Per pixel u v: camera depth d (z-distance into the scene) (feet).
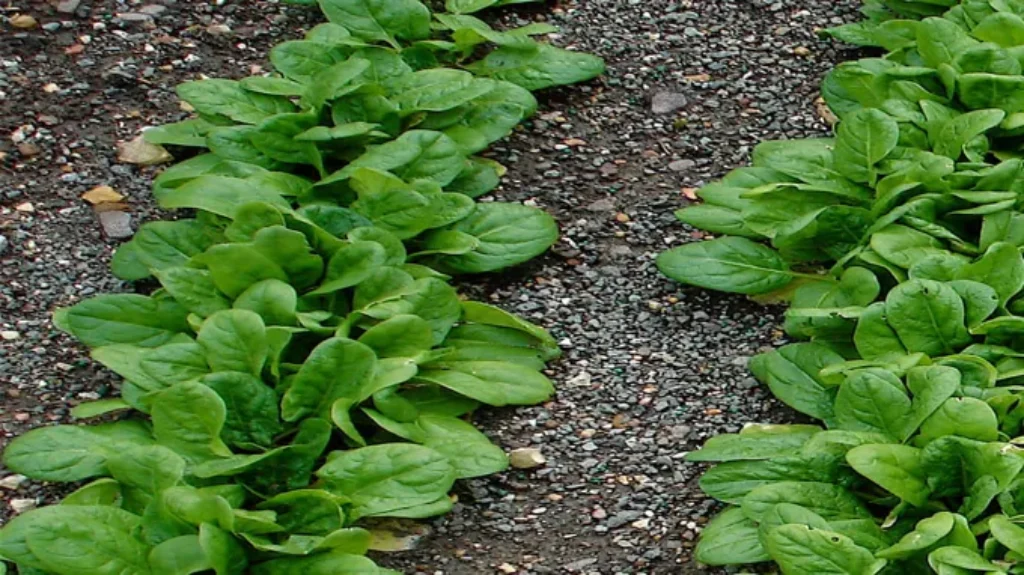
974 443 11.60
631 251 16.51
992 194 14.79
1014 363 13.17
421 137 16.26
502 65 18.66
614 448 13.84
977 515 11.50
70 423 13.67
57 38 19.01
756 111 18.61
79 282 15.51
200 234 15.15
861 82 17.20
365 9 18.47
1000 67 16.65
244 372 12.86
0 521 12.60
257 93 16.84
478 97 17.74
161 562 11.19
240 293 14.06
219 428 12.25
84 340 13.75
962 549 10.98
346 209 15.07
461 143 16.96
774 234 15.39
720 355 15.03
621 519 13.03
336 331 13.62
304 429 12.66
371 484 12.18
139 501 12.02
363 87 16.72
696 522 12.96
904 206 14.83
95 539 11.19
